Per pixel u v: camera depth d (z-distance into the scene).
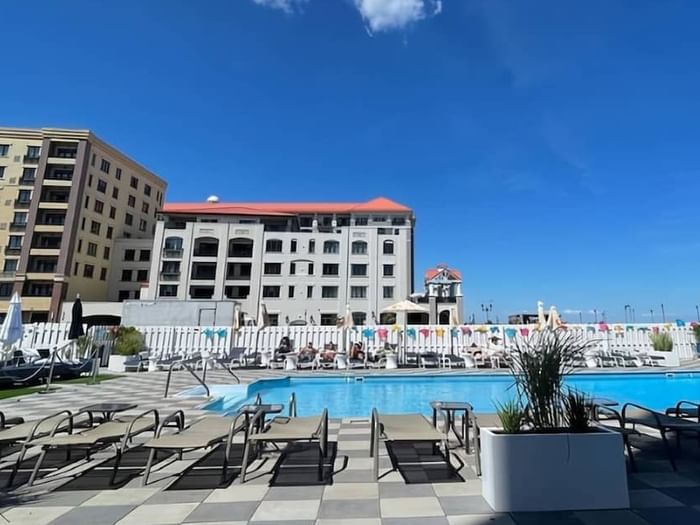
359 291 47.47
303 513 3.51
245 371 16.84
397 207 52.12
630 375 15.86
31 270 43.81
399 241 48.50
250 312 46.62
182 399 9.82
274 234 48.41
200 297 47.12
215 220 49.84
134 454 5.34
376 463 4.41
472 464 4.89
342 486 4.17
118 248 50.50
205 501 3.80
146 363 17.53
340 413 10.81
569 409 3.87
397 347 19.59
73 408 8.55
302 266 47.75
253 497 3.89
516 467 3.55
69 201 44.81
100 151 48.75
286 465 4.87
